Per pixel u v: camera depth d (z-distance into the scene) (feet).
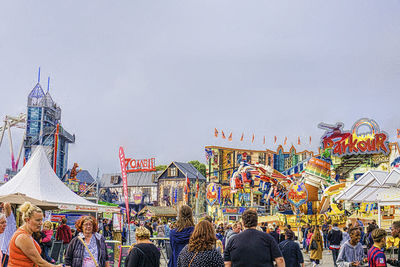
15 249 18.51
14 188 57.06
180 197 225.97
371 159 125.80
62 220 50.34
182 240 23.71
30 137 226.79
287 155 184.65
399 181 56.54
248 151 182.80
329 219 105.29
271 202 116.98
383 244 21.27
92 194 184.44
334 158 129.70
